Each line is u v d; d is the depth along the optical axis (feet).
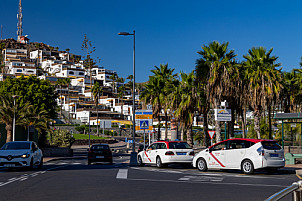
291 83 156.66
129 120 421.59
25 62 554.05
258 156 55.88
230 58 118.73
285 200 29.43
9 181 46.80
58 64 594.24
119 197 33.17
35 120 132.05
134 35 104.88
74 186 41.34
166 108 157.48
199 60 117.50
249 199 32.14
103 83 604.90
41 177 52.26
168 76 175.11
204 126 139.54
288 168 65.26
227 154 59.88
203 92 134.00
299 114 79.87
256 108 122.93
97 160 91.04
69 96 481.46
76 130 356.18
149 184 43.42
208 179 49.49
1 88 181.16
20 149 66.95
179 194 35.17
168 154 72.33
